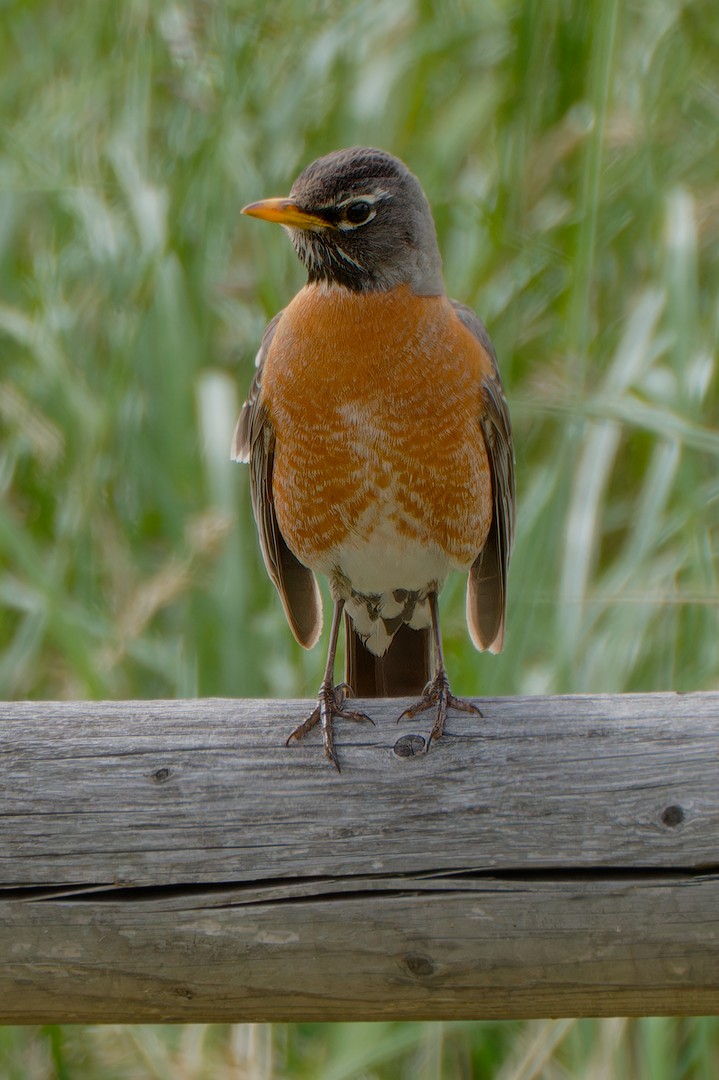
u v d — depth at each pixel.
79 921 5.71
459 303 9.14
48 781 5.88
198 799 5.87
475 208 11.44
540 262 11.01
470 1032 9.30
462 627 10.20
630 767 5.84
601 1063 8.35
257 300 11.51
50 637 10.56
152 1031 9.30
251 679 9.77
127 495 10.82
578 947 5.64
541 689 9.55
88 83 12.04
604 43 9.39
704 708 6.00
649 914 5.63
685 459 9.70
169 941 5.70
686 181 11.53
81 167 11.89
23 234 12.30
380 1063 9.41
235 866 5.78
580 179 10.83
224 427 10.64
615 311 11.20
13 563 11.40
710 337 10.53
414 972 5.68
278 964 5.69
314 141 11.68
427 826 5.80
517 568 9.34
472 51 12.07
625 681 9.24
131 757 5.93
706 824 5.73
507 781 5.86
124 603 10.36
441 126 11.80
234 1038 9.20
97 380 11.41
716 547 10.22
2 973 5.72
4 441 11.91
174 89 11.84
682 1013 5.72
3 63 13.02
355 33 11.94
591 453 9.94
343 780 5.89
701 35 11.70
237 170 11.45
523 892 5.69
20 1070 9.48
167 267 10.98
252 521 10.58
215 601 9.87
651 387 10.46
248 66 11.65
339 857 5.78
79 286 11.73
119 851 5.80
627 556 9.58
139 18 11.77
